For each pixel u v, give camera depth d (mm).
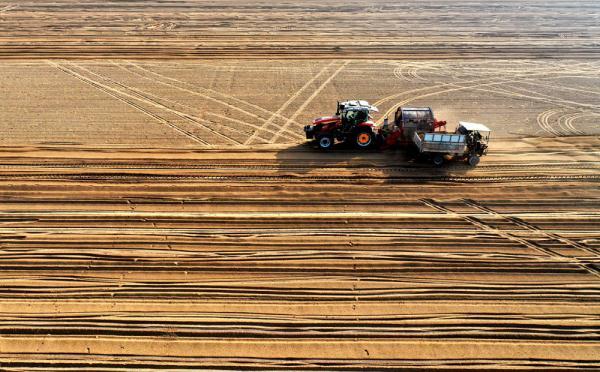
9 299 11414
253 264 12531
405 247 13141
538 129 19734
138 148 18094
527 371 9930
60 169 16641
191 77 24531
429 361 10102
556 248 13125
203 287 11820
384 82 24250
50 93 22391
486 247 13156
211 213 14500
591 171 16734
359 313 11164
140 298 11500
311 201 15094
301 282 11992
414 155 17891
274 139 18969
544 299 11539
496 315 11125
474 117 20688
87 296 11531
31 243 13180
